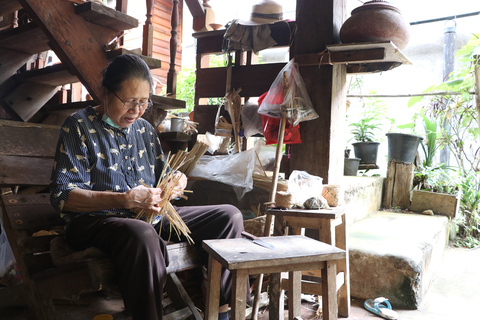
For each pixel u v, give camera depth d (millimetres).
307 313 2318
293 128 2633
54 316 1699
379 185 4516
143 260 1580
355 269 2586
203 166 2859
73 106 2904
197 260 1982
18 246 1820
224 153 3195
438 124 5035
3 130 2121
